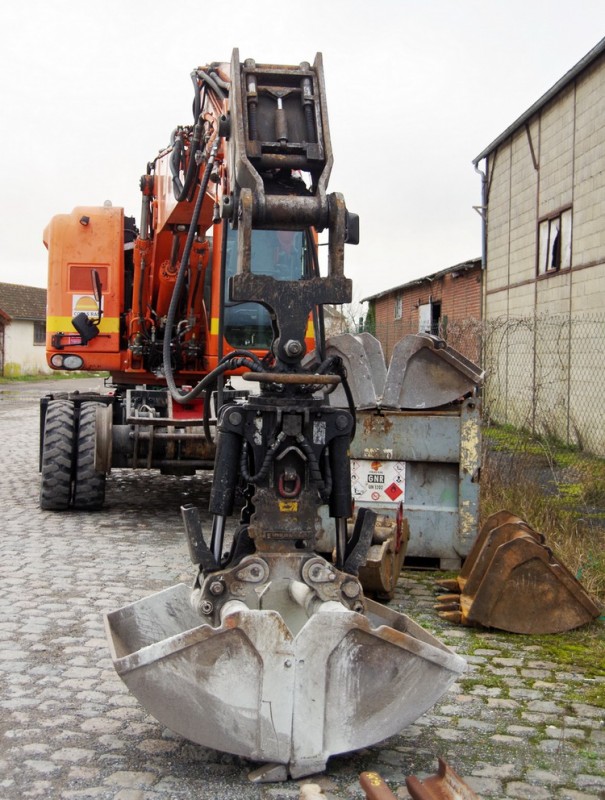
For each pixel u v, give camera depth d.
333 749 3.61
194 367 9.63
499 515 6.63
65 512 9.39
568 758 3.92
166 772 3.72
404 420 6.88
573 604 5.61
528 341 17.62
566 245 16.12
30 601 6.12
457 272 25.22
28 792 3.54
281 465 3.99
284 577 3.96
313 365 4.46
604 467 11.18
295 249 8.18
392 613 4.21
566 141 16.02
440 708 4.45
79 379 48.53
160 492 10.80
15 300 48.31
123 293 9.73
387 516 6.91
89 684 4.67
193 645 3.47
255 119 4.33
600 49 14.04
